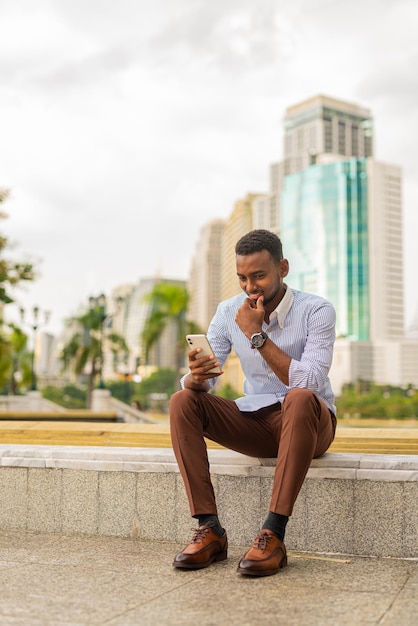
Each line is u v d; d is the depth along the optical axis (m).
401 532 3.06
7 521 3.72
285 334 3.09
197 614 2.17
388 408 89.19
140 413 21.06
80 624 2.06
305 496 3.20
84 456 3.61
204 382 2.99
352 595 2.39
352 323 194.50
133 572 2.75
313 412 2.76
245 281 2.99
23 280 17.14
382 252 197.38
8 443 4.06
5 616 2.15
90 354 34.41
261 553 2.68
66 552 3.14
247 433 3.11
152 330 36.97
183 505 3.39
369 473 3.11
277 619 2.11
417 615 2.14
